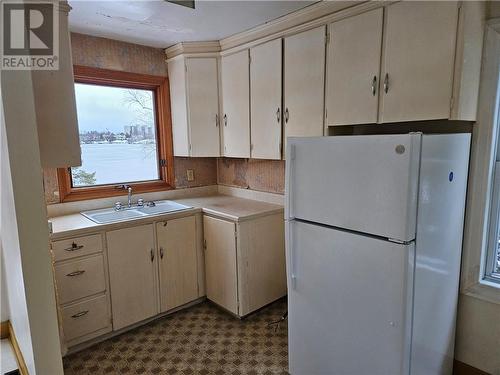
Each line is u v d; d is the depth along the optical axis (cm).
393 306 145
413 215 138
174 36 267
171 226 263
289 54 231
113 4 201
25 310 129
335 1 195
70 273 216
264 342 234
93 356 221
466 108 165
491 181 187
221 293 272
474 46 162
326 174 162
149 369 207
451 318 183
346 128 226
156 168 322
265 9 212
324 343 175
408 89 172
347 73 198
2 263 189
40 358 128
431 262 156
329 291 168
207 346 230
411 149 133
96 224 227
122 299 241
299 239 178
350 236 156
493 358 183
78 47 258
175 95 305
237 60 270
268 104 251
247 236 254
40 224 124
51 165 150
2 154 136
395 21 173
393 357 148
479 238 186
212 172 353
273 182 298
